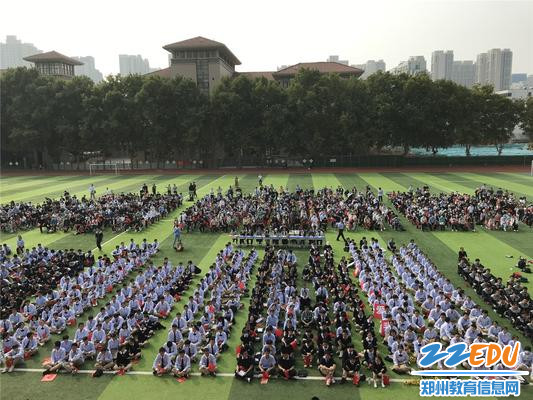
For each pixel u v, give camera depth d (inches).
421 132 3383.4
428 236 1470.2
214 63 3779.5
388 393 650.2
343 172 3164.4
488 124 3489.2
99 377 700.7
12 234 1568.7
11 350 733.9
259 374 695.1
